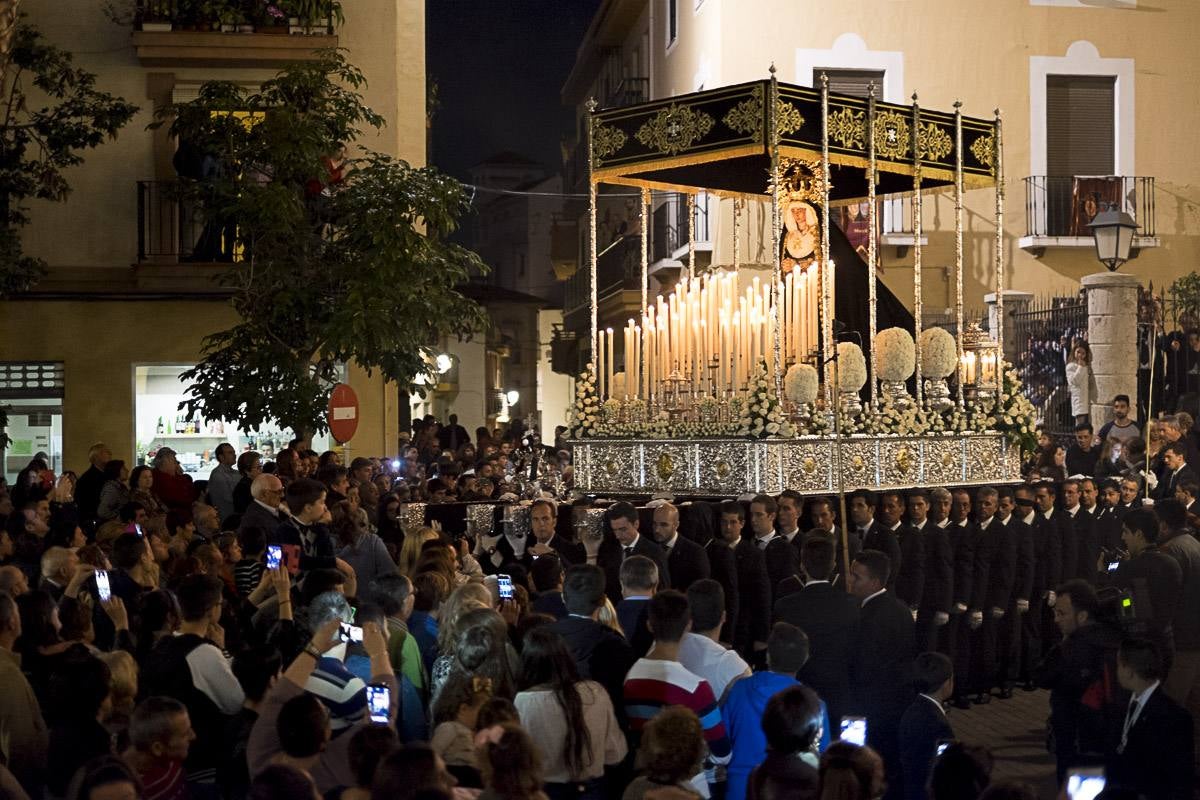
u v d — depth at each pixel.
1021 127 25.34
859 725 6.67
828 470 14.16
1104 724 8.08
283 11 20.33
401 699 7.32
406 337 16.81
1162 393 21.11
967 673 13.08
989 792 4.96
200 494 16.78
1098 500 14.27
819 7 24.64
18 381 20.30
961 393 15.89
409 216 17.45
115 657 6.68
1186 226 25.81
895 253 25.09
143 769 5.81
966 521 13.26
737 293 15.04
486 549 12.10
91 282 20.50
